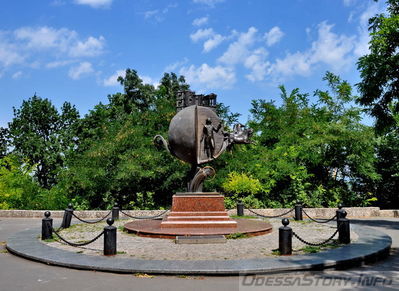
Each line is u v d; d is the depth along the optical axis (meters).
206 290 6.08
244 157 22.09
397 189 24.52
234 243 9.96
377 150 24.00
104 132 24.02
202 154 13.00
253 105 26.42
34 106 37.19
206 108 13.41
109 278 6.87
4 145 37.12
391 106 17.34
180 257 8.23
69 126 37.97
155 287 6.26
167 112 22.69
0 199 21.25
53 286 6.36
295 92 25.08
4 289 6.21
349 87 23.33
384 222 16.33
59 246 9.84
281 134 23.41
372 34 15.27
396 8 16.17
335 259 7.77
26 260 8.58
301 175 20.83
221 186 21.20
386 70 14.87
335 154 21.83
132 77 31.92
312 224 14.73
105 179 21.42
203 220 11.96
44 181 35.91
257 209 18.45
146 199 22.09
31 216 18.77
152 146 21.98
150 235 11.09
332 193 21.95
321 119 23.75
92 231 12.79
